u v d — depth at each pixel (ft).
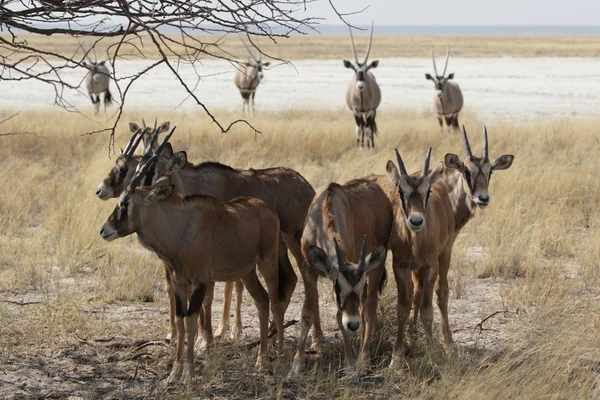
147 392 62.64
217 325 80.64
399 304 69.10
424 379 62.90
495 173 135.54
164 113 239.30
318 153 172.24
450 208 77.15
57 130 188.34
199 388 63.46
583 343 68.08
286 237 80.53
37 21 50.29
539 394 58.29
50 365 67.92
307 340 75.56
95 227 105.09
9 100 289.53
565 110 267.59
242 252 67.87
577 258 102.53
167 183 67.26
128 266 93.04
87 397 61.05
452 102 212.23
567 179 136.05
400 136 196.54
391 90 344.49
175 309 69.56
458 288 89.71
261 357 68.59
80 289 88.79
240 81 246.68
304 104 285.23
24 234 110.52
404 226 68.90
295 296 89.04
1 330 73.97
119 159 81.25
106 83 251.60
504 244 103.14
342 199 69.10
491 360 68.33
